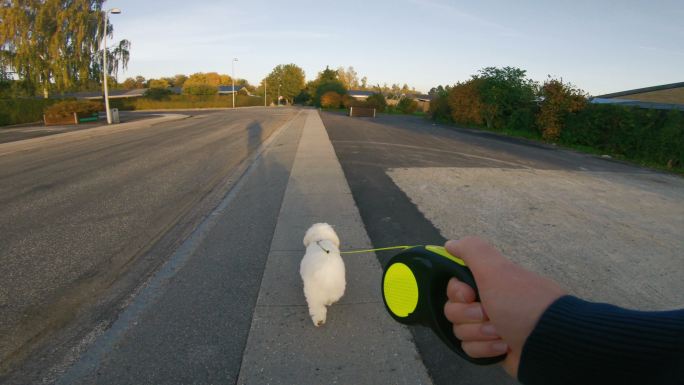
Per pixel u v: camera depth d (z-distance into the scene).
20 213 6.27
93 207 6.60
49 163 10.83
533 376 0.45
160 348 2.95
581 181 9.55
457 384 2.61
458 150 14.38
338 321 3.27
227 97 71.69
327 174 9.05
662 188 9.30
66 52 37.84
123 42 43.41
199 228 5.54
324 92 62.16
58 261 4.48
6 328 3.22
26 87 37.44
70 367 2.76
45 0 36.50
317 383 2.59
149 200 7.03
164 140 16.41
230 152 12.77
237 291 3.78
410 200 7.01
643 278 4.36
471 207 6.75
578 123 17.64
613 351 0.36
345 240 5.04
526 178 9.54
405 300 0.68
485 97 25.25
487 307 0.51
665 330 0.35
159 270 4.24
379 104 51.50
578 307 0.44
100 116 33.41
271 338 3.05
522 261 4.67
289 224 5.64
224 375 2.67
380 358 2.83
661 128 13.87
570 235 5.59
